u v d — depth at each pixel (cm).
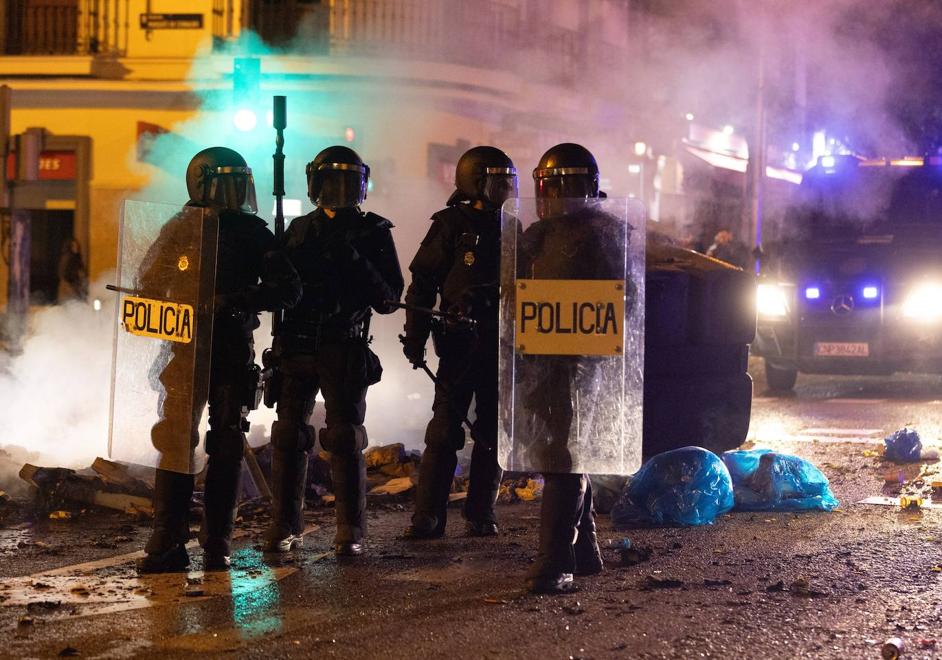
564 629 523
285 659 482
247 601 571
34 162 1931
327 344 679
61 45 2370
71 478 816
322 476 875
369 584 607
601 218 573
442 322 732
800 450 1127
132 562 656
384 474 923
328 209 689
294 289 644
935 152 1700
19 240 1941
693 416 870
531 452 577
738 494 817
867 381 1894
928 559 660
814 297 1653
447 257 729
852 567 641
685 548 694
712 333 881
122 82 2312
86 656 484
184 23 2308
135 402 636
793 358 1669
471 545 711
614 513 772
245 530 749
